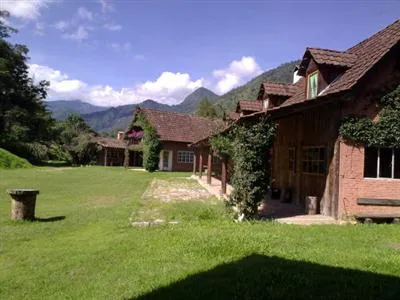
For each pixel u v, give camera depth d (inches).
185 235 393.1
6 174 1237.7
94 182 1070.4
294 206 627.8
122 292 252.7
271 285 250.1
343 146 508.7
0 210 582.2
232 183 515.5
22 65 2361.0
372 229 439.5
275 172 756.0
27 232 437.4
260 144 491.2
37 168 1632.6
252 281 256.8
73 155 2416.3
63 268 309.4
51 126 2420.0
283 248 343.3
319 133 569.3
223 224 460.8
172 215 533.6
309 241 372.8
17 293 264.1
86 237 412.5
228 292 241.4
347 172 506.9
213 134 792.9
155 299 236.4
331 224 476.1
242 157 494.3
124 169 1777.8
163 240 377.7
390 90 510.0
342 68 580.1
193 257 318.7
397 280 258.1
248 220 486.3
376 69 500.4
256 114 503.5
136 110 2033.7
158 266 300.2
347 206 504.4
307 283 249.8
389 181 515.5
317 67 589.0
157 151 1632.6
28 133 2198.6
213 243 354.9
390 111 509.7
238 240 365.1
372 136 506.0
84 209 602.5
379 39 585.9
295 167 661.9
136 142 1971.0
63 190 866.8
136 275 282.8
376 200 509.0
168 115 2037.4
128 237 398.0
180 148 1905.8
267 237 380.8
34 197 512.7
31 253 355.6
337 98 489.7
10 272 305.4
